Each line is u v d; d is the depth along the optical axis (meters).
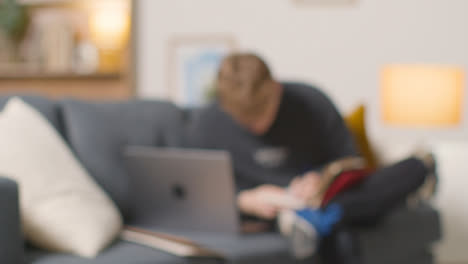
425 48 3.86
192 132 2.18
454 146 3.16
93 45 4.30
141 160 1.89
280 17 3.98
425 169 1.74
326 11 3.94
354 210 1.71
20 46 4.44
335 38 3.93
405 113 3.31
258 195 1.90
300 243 1.71
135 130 2.18
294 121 2.06
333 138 2.06
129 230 1.77
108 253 1.53
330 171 1.75
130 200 2.05
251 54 2.03
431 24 3.85
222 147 2.10
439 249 3.08
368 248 1.82
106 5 4.18
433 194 2.12
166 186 1.87
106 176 2.03
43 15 4.43
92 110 2.12
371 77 3.90
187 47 4.10
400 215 1.94
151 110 2.24
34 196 1.54
